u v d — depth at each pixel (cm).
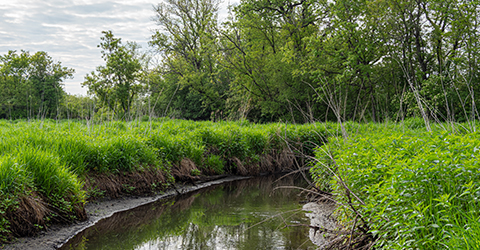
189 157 1109
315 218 686
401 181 345
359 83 2144
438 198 327
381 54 2091
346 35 2086
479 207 313
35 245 505
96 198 758
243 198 908
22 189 527
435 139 507
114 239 577
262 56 2797
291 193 978
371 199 392
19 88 4112
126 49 3522
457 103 1645
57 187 598
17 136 799
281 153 1391
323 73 2155
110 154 813
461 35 1817
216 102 3491
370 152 514
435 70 1967
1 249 473
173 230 635
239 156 1271
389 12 1966
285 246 541
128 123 1300
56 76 4456
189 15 3756
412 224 308
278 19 2633
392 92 2116
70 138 802
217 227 652
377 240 358
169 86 3775
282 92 2539
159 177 926
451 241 273
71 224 611
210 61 3538
